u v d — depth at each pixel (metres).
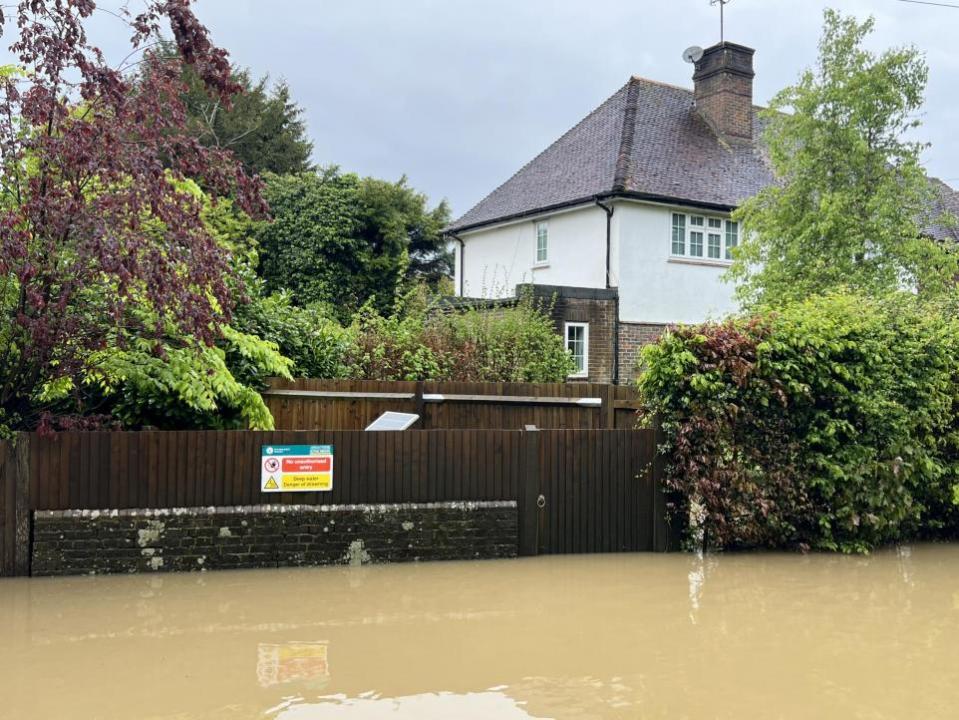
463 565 8.57
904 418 9.62
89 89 7.63
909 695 5.34
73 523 7.85
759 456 9.33
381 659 5.87
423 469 8.73
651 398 9.41
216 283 8.01
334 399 11.45
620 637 6.43
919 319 10.30
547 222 24.75
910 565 8.95
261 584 7.75
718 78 26.16
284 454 8.36
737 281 21.47
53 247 7.55
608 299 21.16
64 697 5.11
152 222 8.19
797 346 9.42
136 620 6.65
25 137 8.01
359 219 28.47
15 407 8.53
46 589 7.45
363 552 8.51
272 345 10.44
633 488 9.27
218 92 8.35
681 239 23.12
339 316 26.08
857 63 17.12
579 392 12.69
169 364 8.91
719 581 8.14
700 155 24.61
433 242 32.72
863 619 6.98
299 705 5.04
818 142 17.38
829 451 9.53
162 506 8.08
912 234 17.20
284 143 35.78
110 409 9.41
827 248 17.30
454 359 13.96
